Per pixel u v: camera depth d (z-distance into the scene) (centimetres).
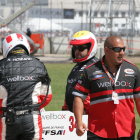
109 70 814
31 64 852
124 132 809
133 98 830
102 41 4734
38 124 836
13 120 822
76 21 7294
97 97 813
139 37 5406
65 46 5875
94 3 5681
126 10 6325
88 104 920
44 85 858
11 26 4641
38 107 842
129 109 816
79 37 951
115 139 810
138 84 824
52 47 5875
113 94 805
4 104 832
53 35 6681
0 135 837
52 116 1012
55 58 4953
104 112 810
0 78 842
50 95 868
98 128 812
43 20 6594
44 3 7212
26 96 832
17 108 827
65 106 1009
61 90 2400
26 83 835
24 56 860
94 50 959
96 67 818
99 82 810
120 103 809
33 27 6438
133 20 5388
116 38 805
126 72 815
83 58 951
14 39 872
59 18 7138
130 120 816
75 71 924
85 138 1014
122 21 6184
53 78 3000
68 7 7425
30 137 830
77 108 816
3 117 832
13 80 835
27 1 5234
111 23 5009
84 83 819
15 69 842
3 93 835
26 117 827
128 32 5553
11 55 866
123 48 803
